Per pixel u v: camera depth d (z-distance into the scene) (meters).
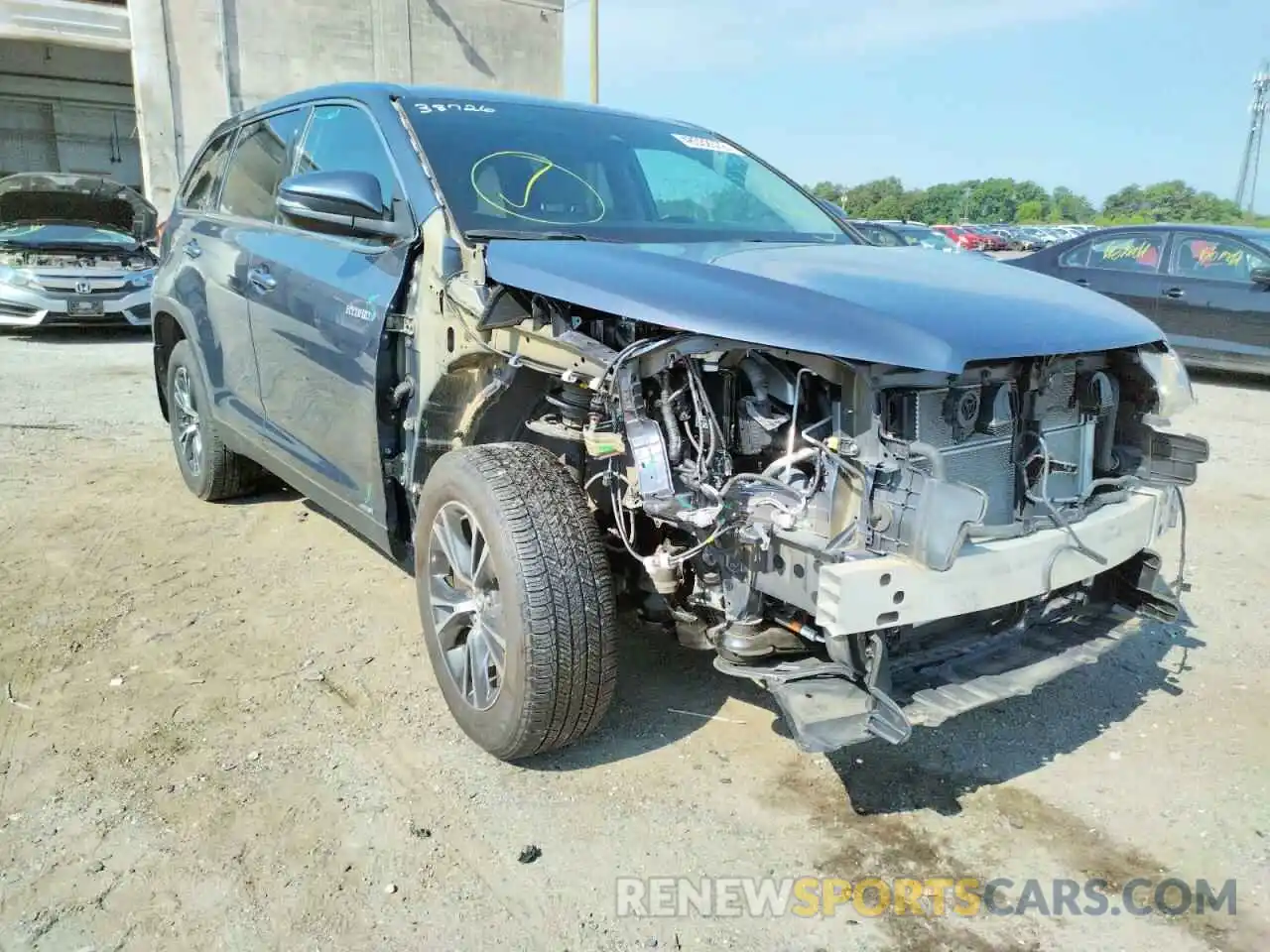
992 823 2.74
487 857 2.54
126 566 4.42
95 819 2.64
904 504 2.35
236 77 22.80
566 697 2.68
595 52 22.25
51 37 23.62
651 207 3.69
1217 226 10.20
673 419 2.52
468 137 3.56
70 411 7.54
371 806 2.73
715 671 3.54
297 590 4.21
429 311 3.11
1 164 29.58
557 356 2.73
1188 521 5.43
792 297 2.50
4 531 4.82
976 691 2.57
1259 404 9.05
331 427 3.65
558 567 2.63
